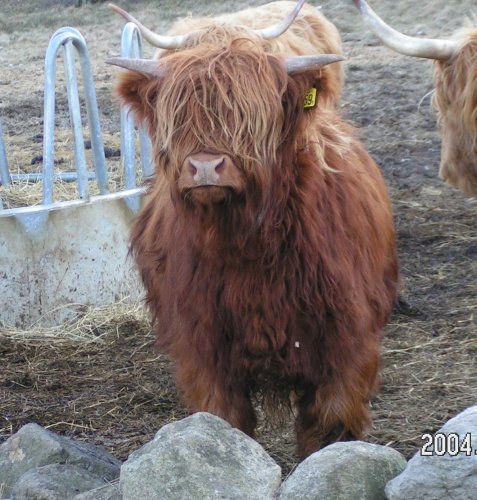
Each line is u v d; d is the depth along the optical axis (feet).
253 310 15.88
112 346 25.27
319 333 16.15
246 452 14.16
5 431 20.53
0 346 25.17
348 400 16.56
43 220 26.27
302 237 15.66
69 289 26.84
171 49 19.01
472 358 23.39
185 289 16.24
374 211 17.99
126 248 27.61
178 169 14.57
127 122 28.37
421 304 27.27
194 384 16.89
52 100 26.43
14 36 86.02
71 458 16.43
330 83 15.43
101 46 75.92
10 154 44.45
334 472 13.47
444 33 66.69
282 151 15.31
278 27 17.25
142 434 20.27
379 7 74.28
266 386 17.13
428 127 45.75
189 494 13.56
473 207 35.99
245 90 14.40
